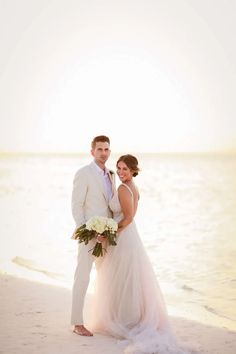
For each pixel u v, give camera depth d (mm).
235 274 8695
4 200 24062
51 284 7191
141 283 4941
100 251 4848
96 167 5066
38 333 4938
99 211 5016
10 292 6660
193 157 150125
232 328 5430
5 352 4363
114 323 4918
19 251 10570
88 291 6980
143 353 4359
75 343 4652
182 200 25844
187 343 4680
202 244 11969
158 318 4914
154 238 13039
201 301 6926
